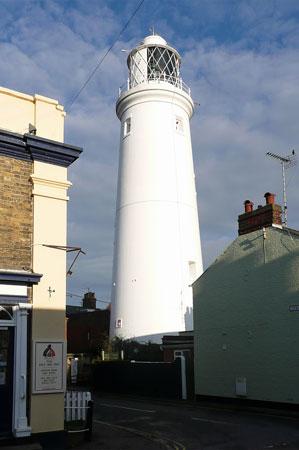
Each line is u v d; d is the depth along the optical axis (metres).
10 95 11.93
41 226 11.52
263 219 21.05
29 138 11.55
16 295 10.78
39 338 10.88
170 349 26.89
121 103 34.03
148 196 31.03
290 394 18.16
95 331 43.84
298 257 18.73
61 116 12.59
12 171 11.49
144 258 30.12
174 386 24.34
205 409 19.45
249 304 20.61
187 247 30.91
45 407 10.66
